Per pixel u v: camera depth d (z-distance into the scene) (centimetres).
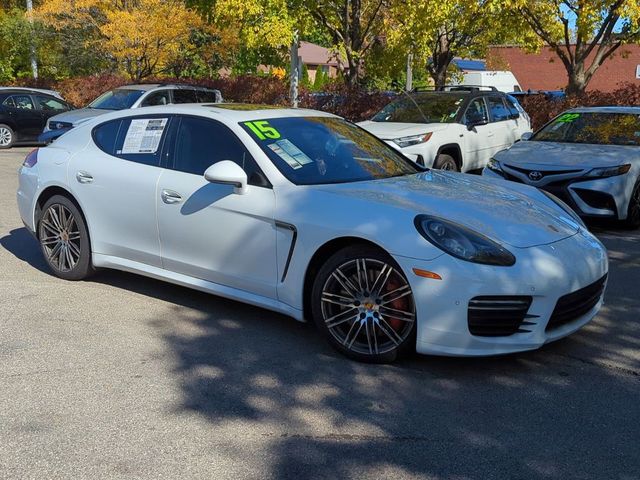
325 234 418
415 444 326
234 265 467
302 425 343
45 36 2486
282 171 459
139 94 1451
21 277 589
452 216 411
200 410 358
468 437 333
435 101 1145
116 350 435
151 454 314
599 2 1316
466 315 379
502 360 425
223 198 464
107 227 537
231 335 464
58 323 480
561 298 394
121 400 367
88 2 2102
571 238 429
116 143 544
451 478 298
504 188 500
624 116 911
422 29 1375
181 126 509
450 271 379
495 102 1204
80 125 587
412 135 1002
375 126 1065
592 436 334
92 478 294
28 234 755
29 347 437
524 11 1428
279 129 496
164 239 501
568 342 456
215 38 2272
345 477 298
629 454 318
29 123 1752
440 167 1031
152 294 548
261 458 312
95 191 538
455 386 388
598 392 382
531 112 1458
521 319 385
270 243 445
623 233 804
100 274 600
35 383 386
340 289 422
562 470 305
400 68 1728
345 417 352
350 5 1681
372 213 411
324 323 426
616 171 777
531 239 408
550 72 4122
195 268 489
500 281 377
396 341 404
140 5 2081
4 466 303
